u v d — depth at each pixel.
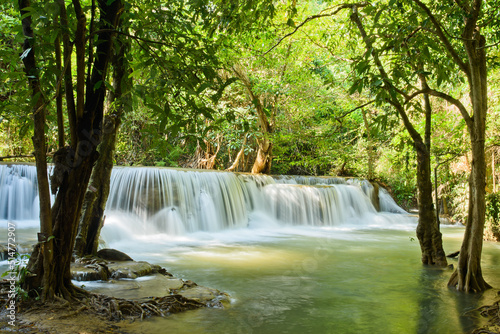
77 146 4.49
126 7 4.37
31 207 12.64
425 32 6.25
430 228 8.78
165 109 3.34
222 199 15.33
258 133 15.66
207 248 11.06
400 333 4.84
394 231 15.75
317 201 17.31
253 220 16.12
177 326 4.69
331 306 5.84
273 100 16.19
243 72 14.92
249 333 4.66
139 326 4.53
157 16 4.11
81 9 3.93
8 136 15.52
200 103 3.61
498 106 12.41
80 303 4.70
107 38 4.37
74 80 10.27
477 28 6.28
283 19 11.55
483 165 6.23
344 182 20.25
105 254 7.50
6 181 12.40
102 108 4.64
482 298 6.20
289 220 16.75
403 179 19.80
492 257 9.91
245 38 9.21
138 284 6.07
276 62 14.34
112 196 12.80
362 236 14.16
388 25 4.69
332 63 11.76
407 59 5.94
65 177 4.56
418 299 6.20
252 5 6.11
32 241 8.20
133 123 17.53
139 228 12.72
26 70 4.12
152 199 13.35
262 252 10.49
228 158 23.91
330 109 10.97
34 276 4.63
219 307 5.55
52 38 3.65
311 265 8.73
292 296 6.33
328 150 10.20
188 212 14.05
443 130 14.01
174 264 8.71
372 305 5.93
